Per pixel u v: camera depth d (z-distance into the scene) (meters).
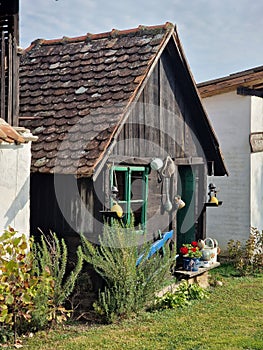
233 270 11.91
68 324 7.41
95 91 8.47
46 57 9.85
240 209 12.80
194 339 6.96
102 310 7.53
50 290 7.02
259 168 13.09
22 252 6.75
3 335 6.52
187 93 9.78
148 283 8.05
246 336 7.14
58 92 8.88
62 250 7.90
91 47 9.51
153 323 7.60
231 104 12.91
